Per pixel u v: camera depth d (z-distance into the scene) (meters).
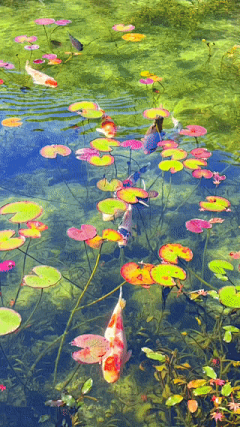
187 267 2.41
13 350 1.98
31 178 3.00
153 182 3.02
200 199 2.90
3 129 3.49
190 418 1.72
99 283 2.31
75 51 4.88
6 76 4.27
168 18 5.90
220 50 5.04
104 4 6.30
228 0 6.57
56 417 1.74
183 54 4.93
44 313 2.15
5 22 5.56
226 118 3.73
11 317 1.87
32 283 2.01
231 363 1.90
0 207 2.60
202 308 2.21
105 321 2.11
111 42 5.14
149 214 2.78
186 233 2.64
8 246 2.18
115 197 2.71
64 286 2.29
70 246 2.53
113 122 3.50
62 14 5.88
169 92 4.13
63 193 2.89
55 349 1.99
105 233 2.36
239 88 4.26
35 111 3.72
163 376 1.86
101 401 1.80
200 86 4.27
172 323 2.13
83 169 3.12
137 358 1.97
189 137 3.50
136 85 4.23
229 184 3.02
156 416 1.75
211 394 1.79
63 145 3.17
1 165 3.10
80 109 3.50
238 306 2.01
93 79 4.31
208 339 2.01
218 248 2.55
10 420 1.73
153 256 2.45
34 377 1.88
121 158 3.26
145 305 2.22
